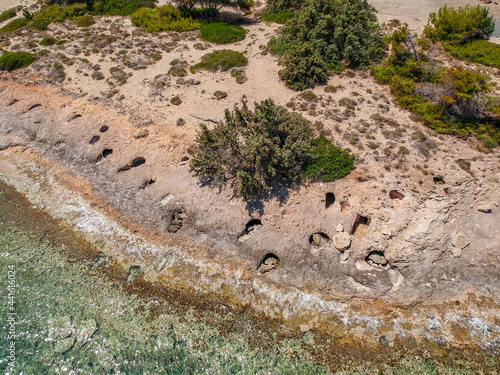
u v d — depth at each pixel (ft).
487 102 74.54
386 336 57.26
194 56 102.78
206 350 56.59
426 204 63.46
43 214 76.07
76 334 58.18
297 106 83.05
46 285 64.64
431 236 61.57
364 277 61.98
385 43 99.71
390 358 55.11
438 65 90.63
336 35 91.91
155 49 106.93
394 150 70.85
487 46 95.09
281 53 99.60
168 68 98.32
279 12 122.42
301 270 64.03
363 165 69.00
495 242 62.85
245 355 56.08
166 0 134.21
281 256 65.26
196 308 61.36
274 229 67.05
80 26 118.52
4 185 81.87
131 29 117.39
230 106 85.40
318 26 94.48
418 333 57.26
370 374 53.72
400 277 62.34
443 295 60.29
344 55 93.61
